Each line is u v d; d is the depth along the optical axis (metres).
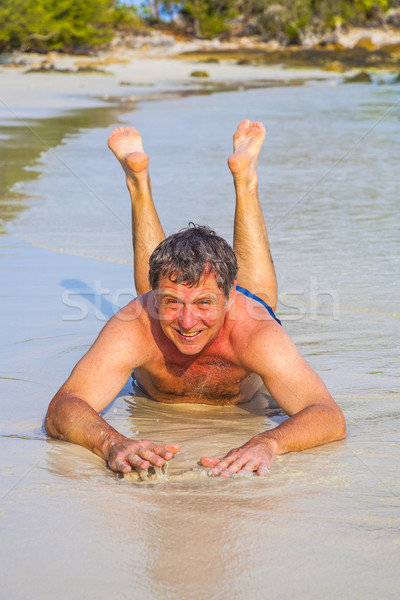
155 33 43.81
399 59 36.94
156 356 2.67
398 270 4.70
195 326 2.43
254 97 19.58
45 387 2.92
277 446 2.31
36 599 1.55
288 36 44.97
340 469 2.22
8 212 6.35
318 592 1.58
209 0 47.53
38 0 32.81
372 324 3.76
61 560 1.70
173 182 7.71
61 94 20.05
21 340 3.46
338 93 21.25
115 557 1.71
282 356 2.54
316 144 10.85
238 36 47.88
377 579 1.63
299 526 1.86
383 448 2.39
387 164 9.09
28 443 2.42
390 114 15.27
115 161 9.11
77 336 3.53
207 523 1.87
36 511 1.94
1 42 32.69
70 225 5.93
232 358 2.65
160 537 1.80
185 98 19.06
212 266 2.38
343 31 46.34
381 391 2.92
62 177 8.05
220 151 10.03
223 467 2.20
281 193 7.21
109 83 24.62
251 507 1.96
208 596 1.57
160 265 2.38
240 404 2.92
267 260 3.16
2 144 10.45
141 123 13.22
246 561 1.69
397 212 6.37
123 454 2.20
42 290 4.27
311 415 2.43
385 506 1.97
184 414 2.79
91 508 1.96
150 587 1.60
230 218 6.03
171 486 2.11
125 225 5.74
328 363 3.24
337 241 5.41
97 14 36.53
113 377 2.58
